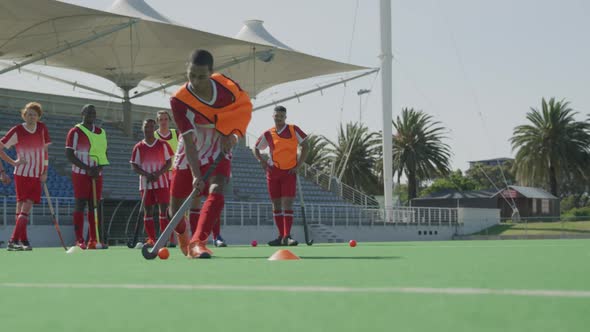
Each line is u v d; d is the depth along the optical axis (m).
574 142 46.12
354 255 6.17
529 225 38.44
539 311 2.08
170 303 2.46
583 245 8.94
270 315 2.12
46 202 22.30
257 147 11.22
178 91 5.70
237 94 5.82
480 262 4.66
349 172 51.16
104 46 30.08
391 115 33.97
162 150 11.33
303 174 36.88
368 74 34.59
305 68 34.50
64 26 25.88
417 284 3.01
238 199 31.05
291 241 11.19
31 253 8.48
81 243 10.91
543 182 49.06
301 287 2.91
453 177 69.12
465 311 2.11
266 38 34.69
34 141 10.21
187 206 5.65
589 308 2.12
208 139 5.88
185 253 6.55
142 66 32.91
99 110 35.12
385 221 30.62
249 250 8.72
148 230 11.55
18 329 1.95
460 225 35.94
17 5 23.67
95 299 2.63
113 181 28.14
